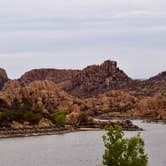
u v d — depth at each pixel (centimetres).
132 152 7688
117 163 7662
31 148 19512
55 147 19925
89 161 15425
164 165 14612
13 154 17325
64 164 14788
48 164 14812
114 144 7719
